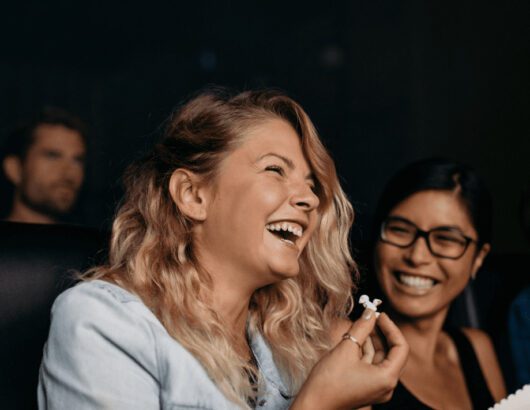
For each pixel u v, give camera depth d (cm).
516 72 324
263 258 99
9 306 99
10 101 401
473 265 142
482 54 336
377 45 378
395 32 371
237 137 100
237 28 422
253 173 99
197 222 103
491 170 331
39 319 100
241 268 101
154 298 100
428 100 356
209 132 101
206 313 99
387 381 91
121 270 104
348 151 383
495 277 162
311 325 117
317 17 403
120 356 92
